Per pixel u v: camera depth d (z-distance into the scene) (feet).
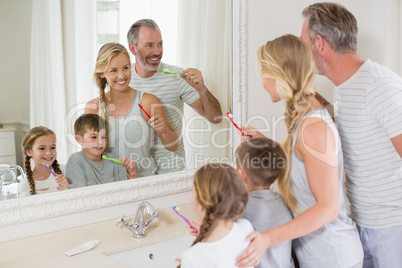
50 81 4.92
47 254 4.85
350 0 6.64
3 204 4.70
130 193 5.42
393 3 6.14
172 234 5.29
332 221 4.33
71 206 5.05
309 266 4.49
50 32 4.87
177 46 5.61
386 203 4.83
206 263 3.70
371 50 6.51
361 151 4.91
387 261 4.94
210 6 5.74
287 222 4.07
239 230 3.88
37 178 4.93
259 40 6.24
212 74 5.89
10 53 4.68
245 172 4.37
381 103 4.69
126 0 5.23
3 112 4.71
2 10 4.59
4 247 4.68
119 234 5.33
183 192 5.86
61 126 5.04
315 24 5.36
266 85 4.64
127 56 5.32
